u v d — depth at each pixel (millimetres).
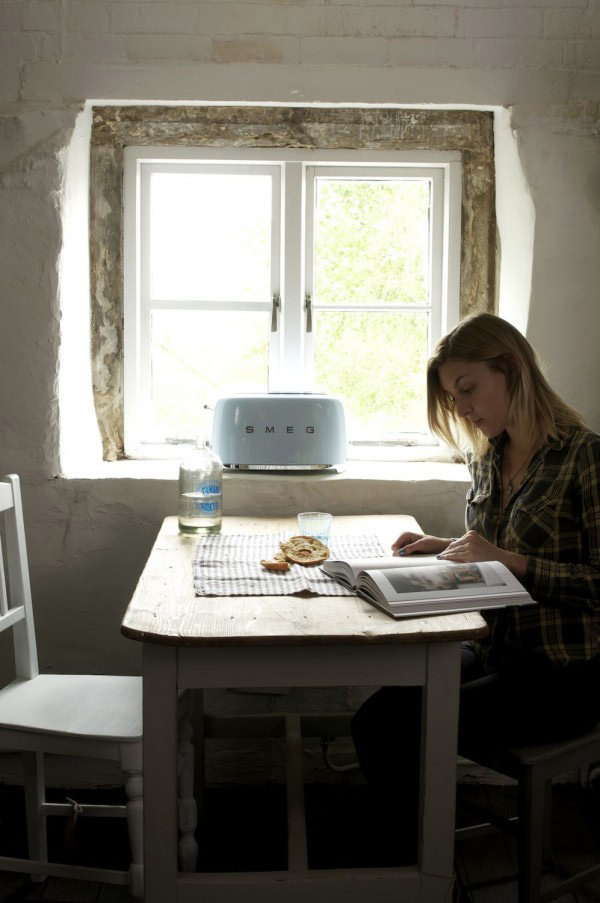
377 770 1556
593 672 1509
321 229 2365
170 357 2379
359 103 2119
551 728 1470
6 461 2111
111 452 2363
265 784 2236
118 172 2283
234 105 2164
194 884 1371
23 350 2082
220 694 2201
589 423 2145
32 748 1567
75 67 2074
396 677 1322
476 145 2264
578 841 1955
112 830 2012
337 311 2381
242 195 2340
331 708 2211
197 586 1472
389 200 2363
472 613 1346
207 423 2395
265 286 2365
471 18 2088
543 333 2125
